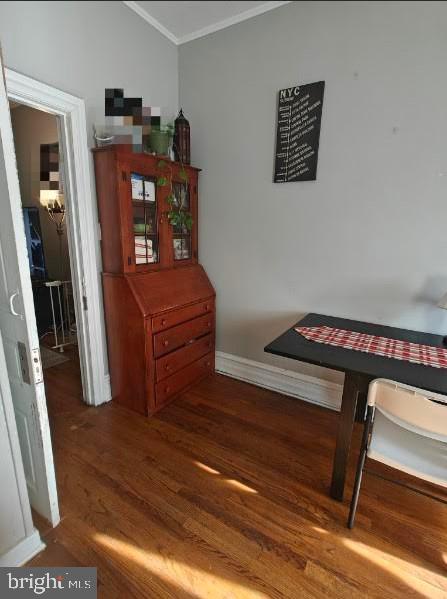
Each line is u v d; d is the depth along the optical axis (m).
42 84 1.64
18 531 1.20
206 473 1.68
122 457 1.78
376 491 1.59
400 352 1.56
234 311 2.68
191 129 2.58
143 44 2.24
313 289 2.27
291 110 2.10
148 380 2.11
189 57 2.48
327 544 1.31
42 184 3.73
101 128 1.95
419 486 1.63
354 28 1.84
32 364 1.13
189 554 1.26
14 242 1.03
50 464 1.26
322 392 2.34
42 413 1.19
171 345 2.26
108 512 1.43
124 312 2.08
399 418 1.18
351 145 1.96
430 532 1.38
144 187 2.10
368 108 1.87
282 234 2.32
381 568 1.22
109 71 2.03
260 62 2.17
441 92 1.68
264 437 1.99
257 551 1.28
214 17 2.23
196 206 2.57
